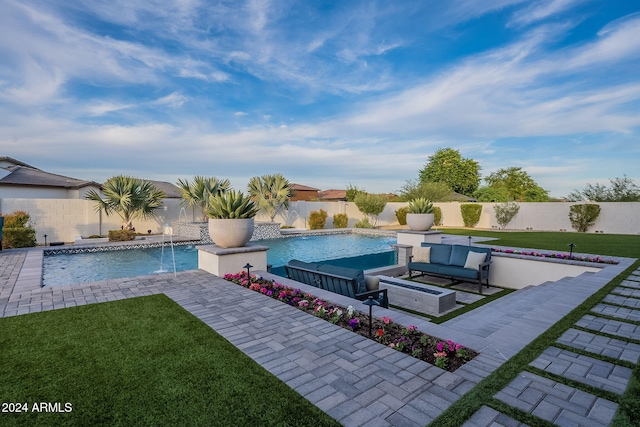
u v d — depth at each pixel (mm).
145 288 5508
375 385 2510
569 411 2133
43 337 3477
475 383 2521
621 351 3012
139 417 2137
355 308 4254
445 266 8055
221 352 3100
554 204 18531
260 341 3361
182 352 3105
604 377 2561
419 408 2211
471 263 7660
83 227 14461
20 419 2111
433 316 5648
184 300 4828
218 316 4133
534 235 15281
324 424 2047
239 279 5902
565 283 5676
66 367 2818
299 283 5594
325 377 2635
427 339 3223
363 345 3256
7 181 15844
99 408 2234
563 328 3566
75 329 3701
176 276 6395
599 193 21641
